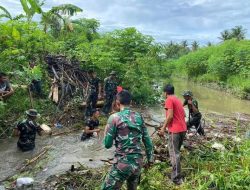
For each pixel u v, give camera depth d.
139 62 16.23
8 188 6.07
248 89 22.73
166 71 18.16
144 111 14.42
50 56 14.13
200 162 6.87
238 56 28.77
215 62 30.70
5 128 9.65
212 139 9.20
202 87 30.70
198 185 5.92
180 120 6.40
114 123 4.62
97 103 13.12
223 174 6.09
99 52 15.50
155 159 7.30
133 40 17.28
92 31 25.20
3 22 12.68
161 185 6.06
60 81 12.75
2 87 9.85
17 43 13.30
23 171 6.96
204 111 16.31
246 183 5.71
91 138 9.49
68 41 19.41
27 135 8.20
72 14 21.33
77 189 6.05
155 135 9.62
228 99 22.16
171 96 6.49
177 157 6.32
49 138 9.41
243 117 14.67
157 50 17.12
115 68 15.84
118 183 4.55
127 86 15.99
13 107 10.70
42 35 14.16
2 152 8.09
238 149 7.25
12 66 12.22
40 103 11.71
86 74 14.38
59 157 7.88
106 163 7.45
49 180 6.43
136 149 4.59
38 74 11.24
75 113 11.62
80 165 7.11
